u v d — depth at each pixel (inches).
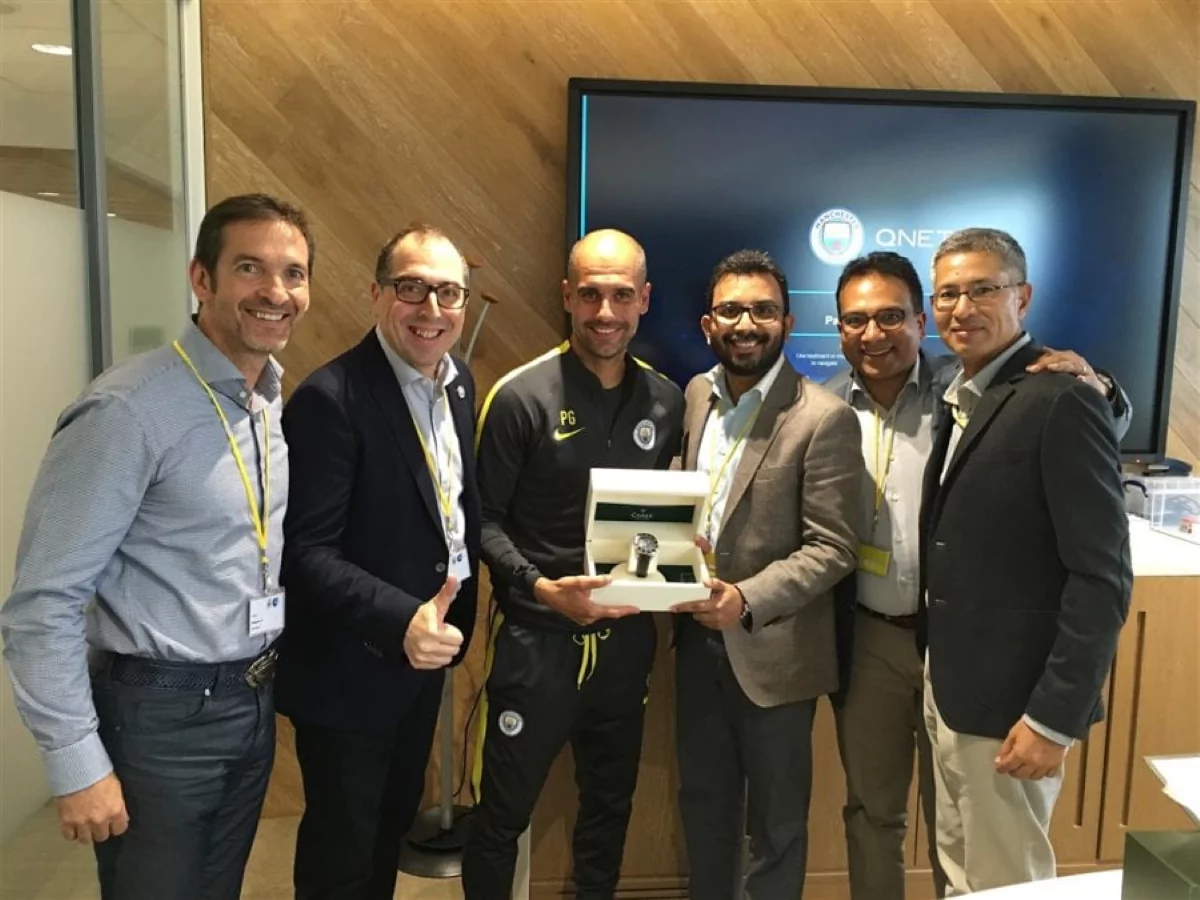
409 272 69.3
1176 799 46.5
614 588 67.8
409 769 77.4
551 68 111.3
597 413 78.5
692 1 112.0
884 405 83.9
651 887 95.4
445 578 71.7
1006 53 116.2
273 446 63.1
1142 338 118.6
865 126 112.3
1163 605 96.3
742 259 79.0
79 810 53.7
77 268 90.1
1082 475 62.9
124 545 56.4
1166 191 116.5
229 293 58.1
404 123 110.4
